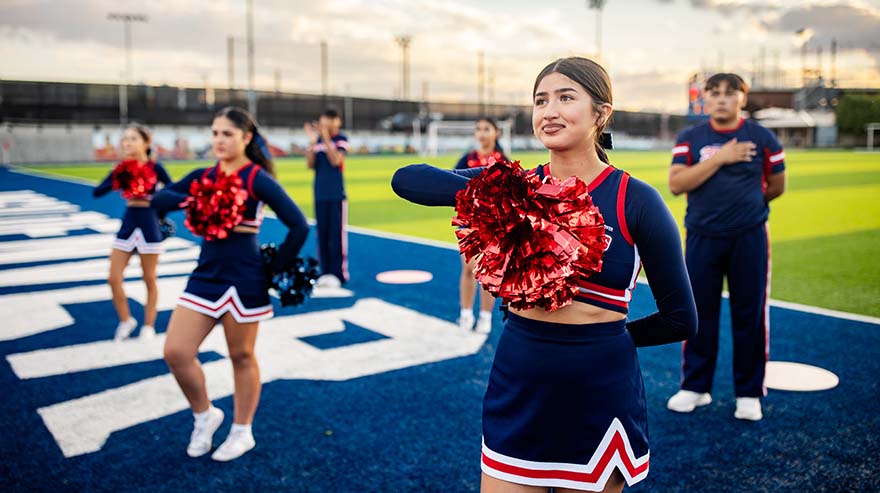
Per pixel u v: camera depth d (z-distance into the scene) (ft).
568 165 6.21
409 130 185.47
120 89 156.97
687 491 9.67
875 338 16.83
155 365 15.53
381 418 12.37
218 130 11.07
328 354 16.11
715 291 12.55
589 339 5.98
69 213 46.14
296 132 162.20
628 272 5.98
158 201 11.93
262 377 14.57
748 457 10.70
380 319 19.21
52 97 150.41
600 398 5.98
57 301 21.76
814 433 11.53
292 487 9.91
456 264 27.71
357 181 77.66
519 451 6.09
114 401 13.37
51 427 12.13
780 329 17.70
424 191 6.55
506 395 6.18
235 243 10.98
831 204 48.67
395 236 36.01
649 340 6.47
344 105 187.93
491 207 5.70
